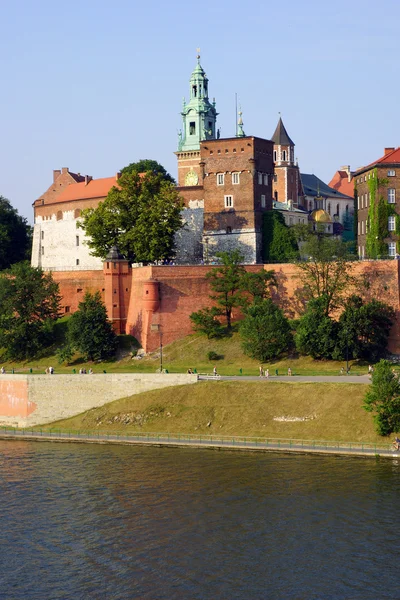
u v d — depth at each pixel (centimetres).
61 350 19788
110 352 19525
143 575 10600
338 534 11500
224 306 19662
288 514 12188
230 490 13150
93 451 15612
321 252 19050
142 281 19762
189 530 11812
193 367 18475
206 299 19938
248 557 10956
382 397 15000
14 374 18262
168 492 13200
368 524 11750
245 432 15762
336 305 18612
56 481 13900
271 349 18100
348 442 14962
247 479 13575
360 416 15362
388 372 15112
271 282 19862
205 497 12925
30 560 11100
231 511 12375
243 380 16812
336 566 10656
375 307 17812
